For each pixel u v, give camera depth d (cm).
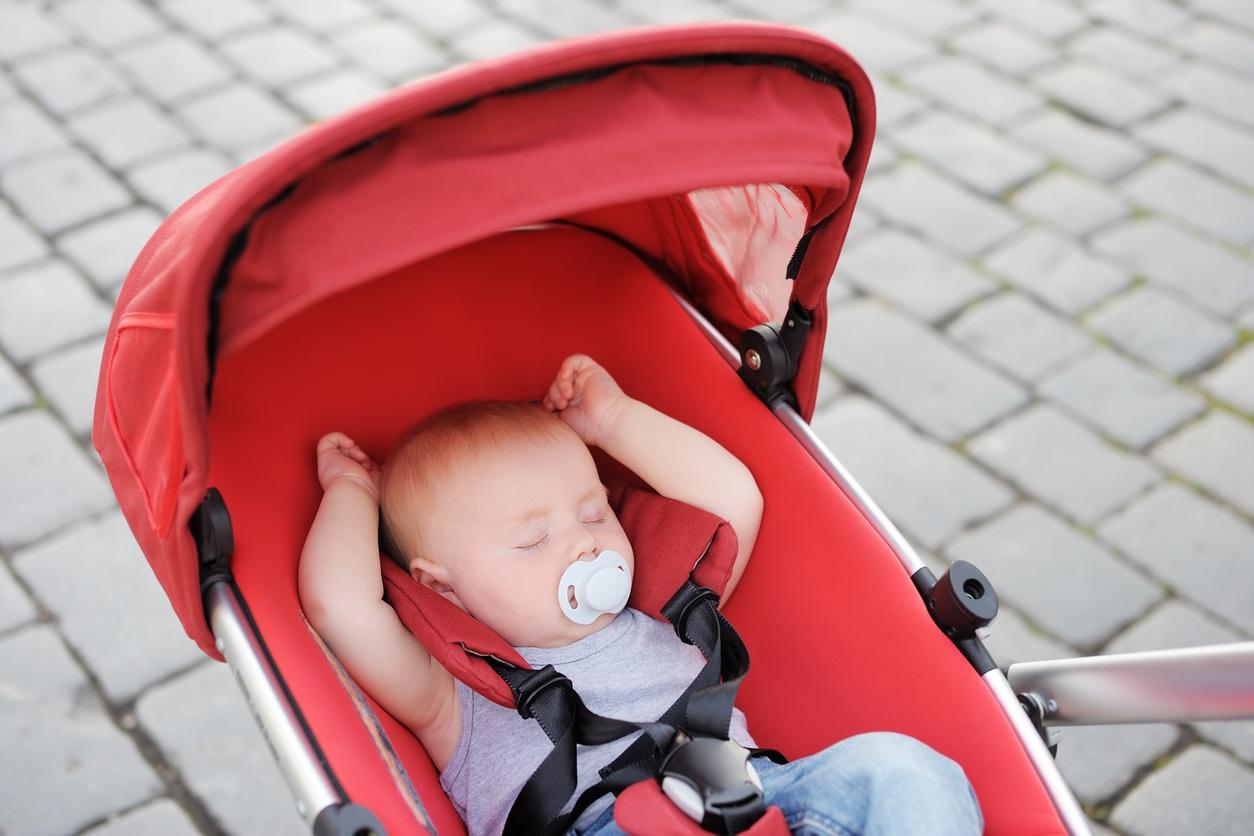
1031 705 150
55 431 267
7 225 314
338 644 153
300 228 113
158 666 227
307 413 174
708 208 163
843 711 156
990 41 382
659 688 167
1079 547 248
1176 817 207
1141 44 380
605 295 189
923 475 262
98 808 205
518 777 158
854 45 379
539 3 394
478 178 116
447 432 175
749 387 176
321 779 121
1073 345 289
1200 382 281
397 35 379
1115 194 328
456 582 170
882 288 304
